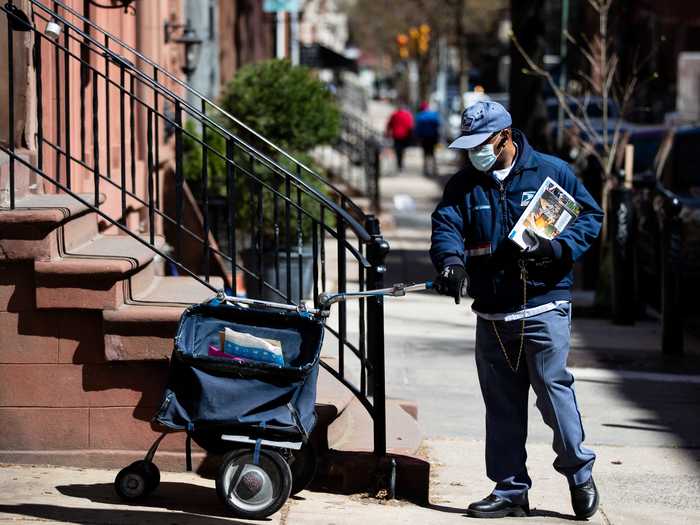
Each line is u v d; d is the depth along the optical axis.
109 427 8.45
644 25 32.19
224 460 7.54
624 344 14.79
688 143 19.62
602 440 10.40
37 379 8.41
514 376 7.81
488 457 7.95
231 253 8.68
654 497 8.70
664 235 14.12
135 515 7.57
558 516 8.04
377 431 8.31
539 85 20.16
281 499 7.50
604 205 17.03
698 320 17.02
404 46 75.50
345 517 7.75
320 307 7.75
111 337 8.22
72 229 8.90
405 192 36.97
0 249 8.18
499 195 7.58
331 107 19.34
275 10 28.56
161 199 15.73
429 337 14.84
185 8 21.20
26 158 9.80
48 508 7.61
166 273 15.45
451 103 77.06
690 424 11.02
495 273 7.59
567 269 7.61
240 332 7.71
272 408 7.48
